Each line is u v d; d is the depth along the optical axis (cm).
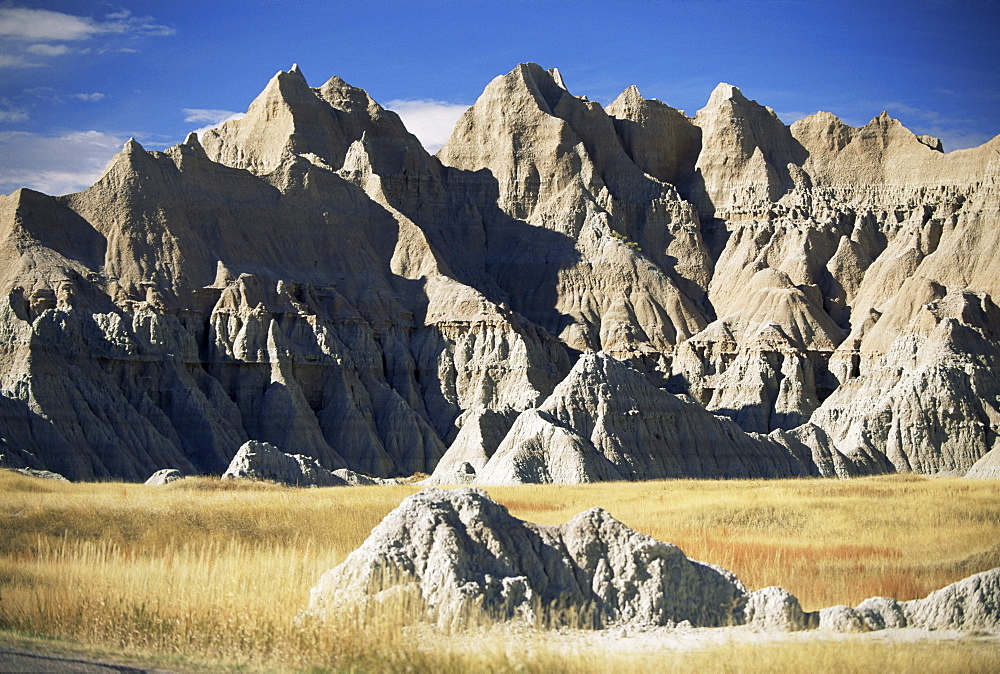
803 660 3666
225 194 17850
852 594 5284
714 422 13862
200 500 7762
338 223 18675
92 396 13512
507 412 14950
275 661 3709
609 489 9744
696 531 6919
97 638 3984
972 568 6044
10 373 13000
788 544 6644
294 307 16588
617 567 4350
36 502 7262
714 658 3678
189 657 3762
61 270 15088
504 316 17725
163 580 4738
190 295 15975
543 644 3781
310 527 6806
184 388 14612
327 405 15900
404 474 15400
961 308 17575
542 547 4406
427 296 18425
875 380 16988
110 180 16562
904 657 3722
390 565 4209
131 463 12988
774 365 18275
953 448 15250
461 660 3606
